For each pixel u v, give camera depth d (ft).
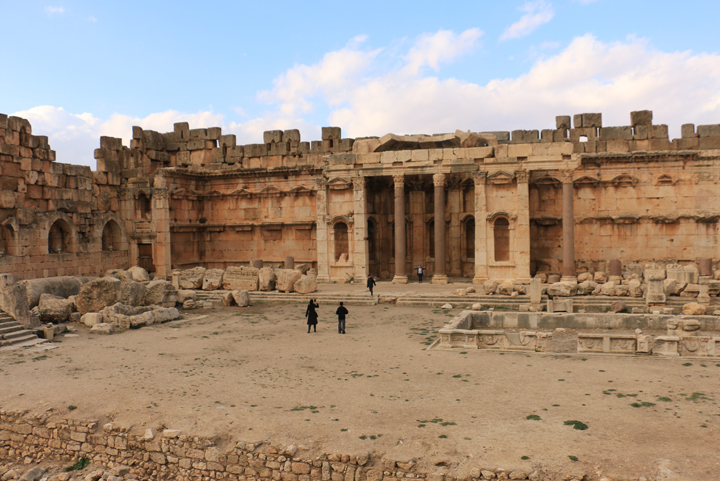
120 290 108.27
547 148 136.77
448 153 143.64
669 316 88.02
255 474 45.21
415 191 168.66
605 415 48.85
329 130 171.22
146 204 172.14
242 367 69.72
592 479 38.45
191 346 82.84
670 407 50.49
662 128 148.97
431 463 41.47
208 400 56.24
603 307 109.19
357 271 150.30
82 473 49.55
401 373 65.31
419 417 49.93
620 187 152.76
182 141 188.85
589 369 64.59
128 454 49.62
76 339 88.79
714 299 107.14
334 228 157.38
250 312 116.47
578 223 155.74
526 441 43.88
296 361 72.69
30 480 48.42
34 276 135.13
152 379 64.34
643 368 64.54
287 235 177.68
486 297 120.98
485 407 52.06
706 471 38.24
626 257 152.66
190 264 178.81
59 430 52.42
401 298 124.98
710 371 62.75
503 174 139.03
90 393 59.21
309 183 173.17
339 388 59.77
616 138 152.15
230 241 183.83
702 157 146.20
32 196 137.39
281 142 177.17
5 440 54.49
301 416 51.03
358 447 44.11
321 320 105.81
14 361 73.72
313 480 43.52
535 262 158.20
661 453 40.96
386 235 170.81
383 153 148.25
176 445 47.91
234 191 180.96
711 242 147.02
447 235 167.43
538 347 75.15
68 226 147.74
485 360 70.49
